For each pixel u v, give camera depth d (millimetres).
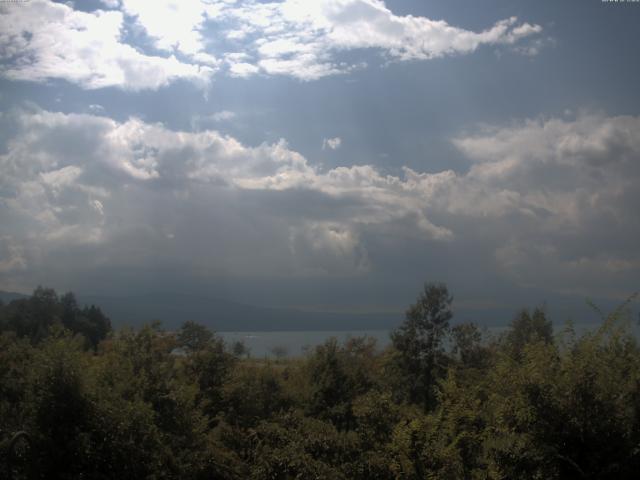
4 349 14641
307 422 11016
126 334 15523
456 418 8461
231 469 12344
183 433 13023
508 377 7859
